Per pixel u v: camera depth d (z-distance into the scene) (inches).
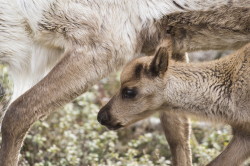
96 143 557.0
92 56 478.6
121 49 483.5
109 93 685.9
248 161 510.6
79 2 480.7
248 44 469.7
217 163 466.6
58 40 488.4
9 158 474.3
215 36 490.9
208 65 474.0
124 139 611.2
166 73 474.0
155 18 490.3
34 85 483.8
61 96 476.7
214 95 468.4
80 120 625.9
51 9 481.4
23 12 486.6
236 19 484.1
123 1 484.7
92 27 479.5
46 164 527.5
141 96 477.7
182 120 513.7
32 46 497.4
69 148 539.8
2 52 492.4
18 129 473.7
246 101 461.1
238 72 463.5
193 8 486.6
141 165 532.4
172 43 494.0
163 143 586.2
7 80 537.3
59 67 477.4
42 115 478.0
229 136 577.6
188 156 518.6
